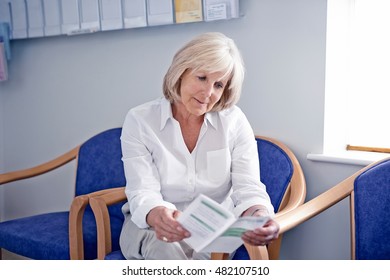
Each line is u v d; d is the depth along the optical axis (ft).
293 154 6.58
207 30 7.39
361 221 5.33
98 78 8.66
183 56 5.25
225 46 5.23
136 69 8.19
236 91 5.56
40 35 8.91
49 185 9.61
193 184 5.66
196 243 4.45
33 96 9.57
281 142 6.93
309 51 6.59
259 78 7.04
